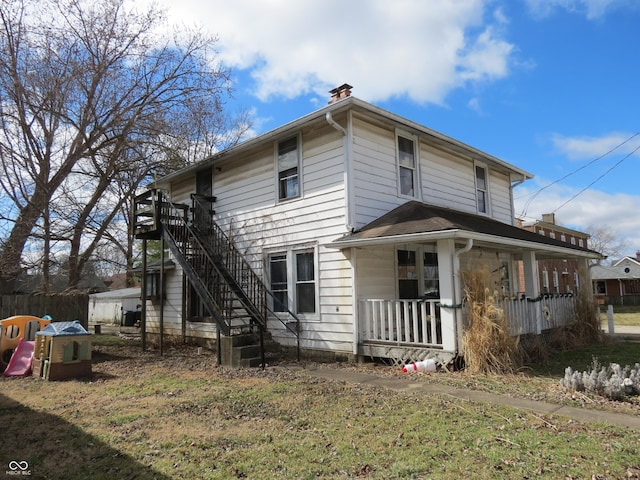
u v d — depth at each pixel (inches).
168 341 560.4
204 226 506.9
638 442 168.2
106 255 943.0
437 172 481.4
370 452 162.1
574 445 165.6
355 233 370.6
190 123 676.1
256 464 153.0
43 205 589.3
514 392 252.4
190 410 222.1
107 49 590.6
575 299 504.7
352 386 272.4
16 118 569.6
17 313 451.5
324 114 385.7
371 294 382.9
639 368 268.7
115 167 673.0
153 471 148.3
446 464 150.5
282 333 425.4
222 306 407.8
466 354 309.3
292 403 232.2
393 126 428.5
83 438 181.6
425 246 448.8
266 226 453.7
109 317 1211.9
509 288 563.5
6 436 185.8
